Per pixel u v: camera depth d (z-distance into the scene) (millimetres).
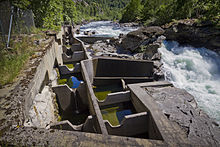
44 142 3375
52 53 12148
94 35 35656
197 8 29375
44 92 7887
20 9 12570
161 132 6789
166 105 8688
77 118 10461
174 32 22734
